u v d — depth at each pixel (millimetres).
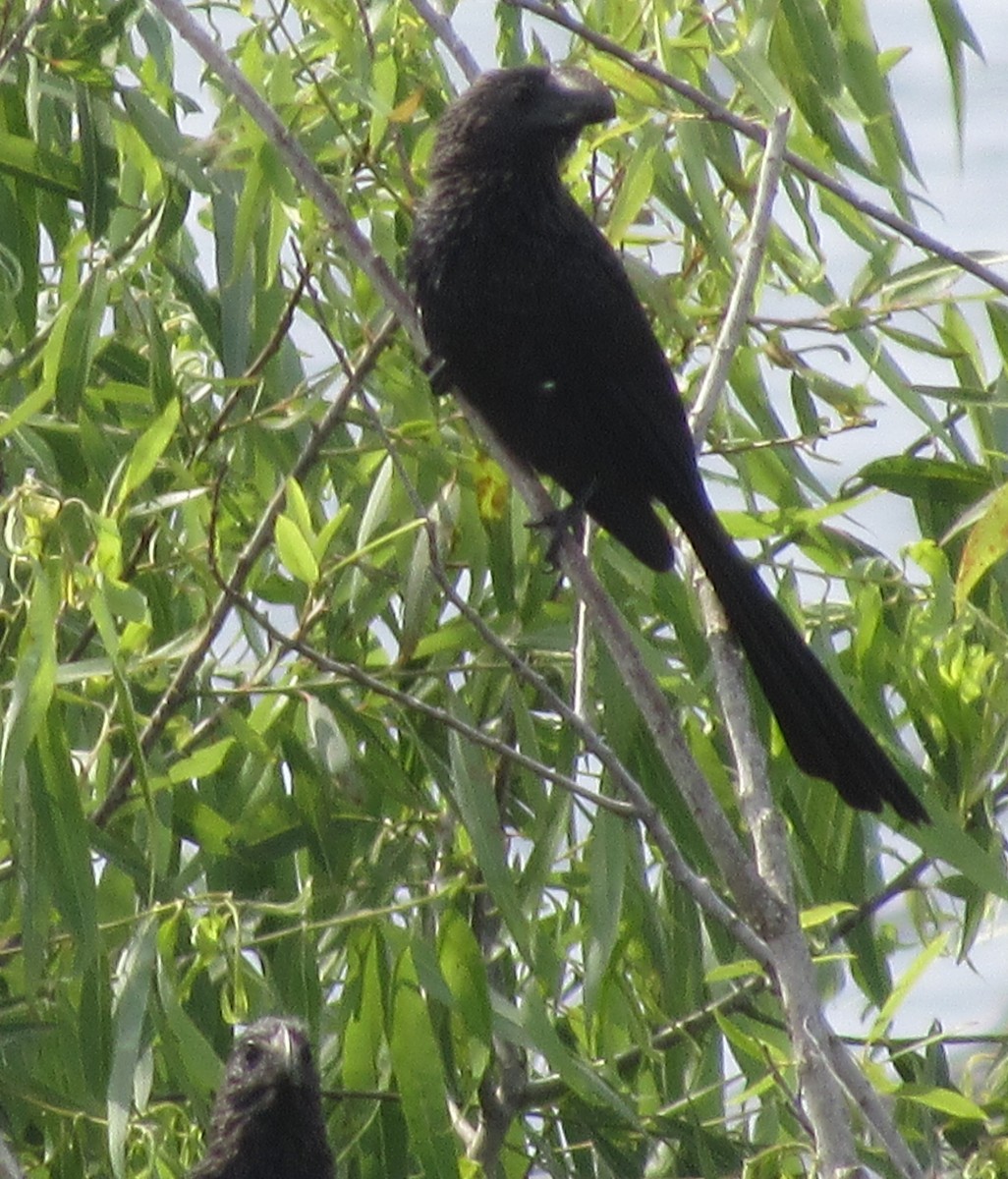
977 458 11719
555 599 10875
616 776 7688
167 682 10430
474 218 9781
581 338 9742
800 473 10875
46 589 8391
